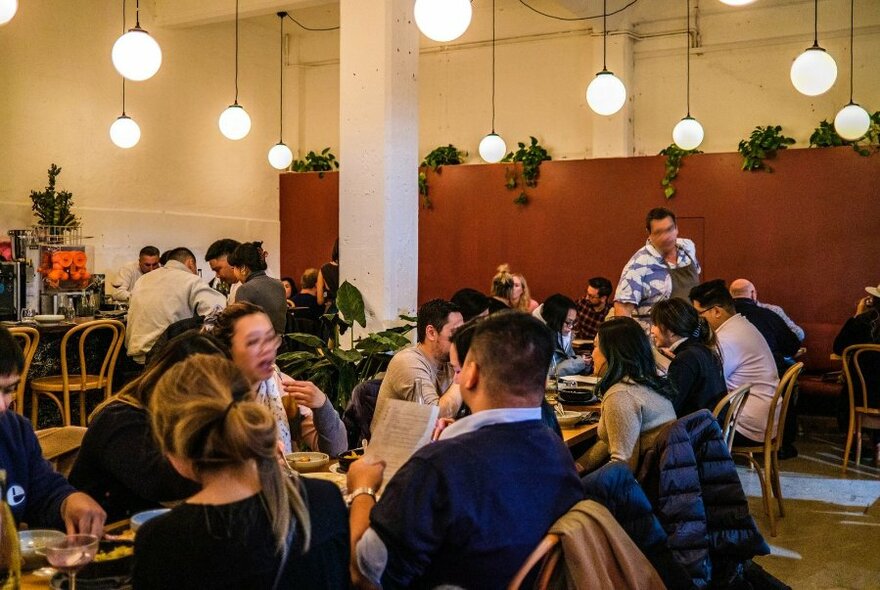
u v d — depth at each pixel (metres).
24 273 6.51
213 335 2.75
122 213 9.34
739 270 8.95
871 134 8.43
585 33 10.33
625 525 2.41
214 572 1.52
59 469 2.85
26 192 8.35
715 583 3.18
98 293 7.19
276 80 11.62
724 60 9.75
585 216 9.66
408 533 1.88
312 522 1.66
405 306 6.05
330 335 6.16
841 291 8.54
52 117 8.59
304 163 11.58
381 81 5.86
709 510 3.16
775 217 8.78
